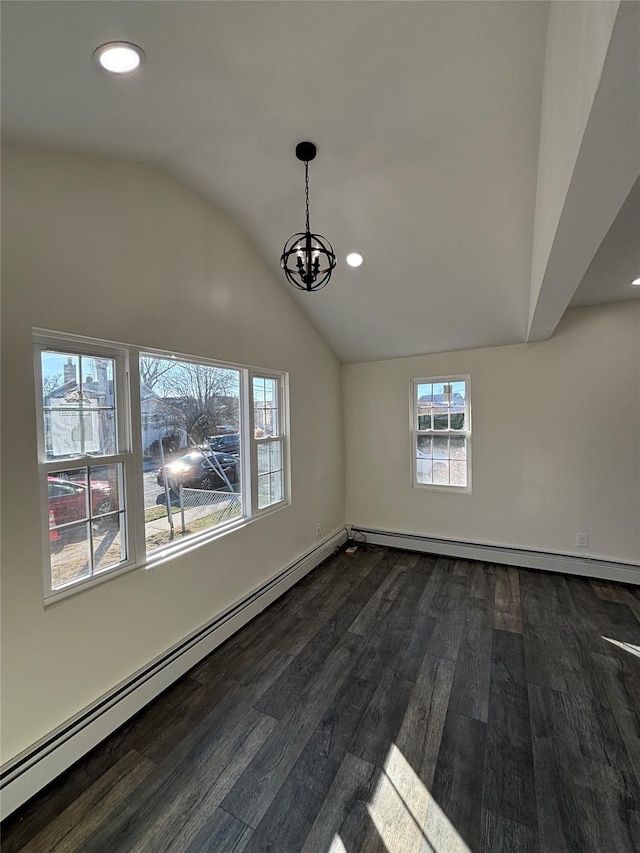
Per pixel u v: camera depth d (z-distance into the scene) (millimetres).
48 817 1580
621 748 1863
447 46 1543
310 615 3123
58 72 1340
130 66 1391
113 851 1460
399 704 2168
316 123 1960
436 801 1623
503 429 4020
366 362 4703
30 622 1672
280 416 3658
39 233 1718
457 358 4215
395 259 3121
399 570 3979
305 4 1277
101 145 1884
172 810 1601
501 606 3215
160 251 2328
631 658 2525
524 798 1629
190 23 1266
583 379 3686
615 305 3561
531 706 2137
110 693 1989
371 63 1595
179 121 1833
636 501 3535
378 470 4684
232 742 1929
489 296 3326
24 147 1673
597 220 1565
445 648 2668
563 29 1283
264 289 3293
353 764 1801
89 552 1992
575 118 1174
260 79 1616
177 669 2375
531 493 3922
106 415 2100
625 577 3562
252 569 3137
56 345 1855
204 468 2795
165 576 2350
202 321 2641
